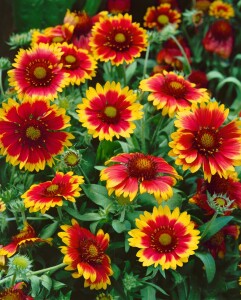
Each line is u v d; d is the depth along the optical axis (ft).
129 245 2.61
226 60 4.02
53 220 2.72
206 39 3.89
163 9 3.80
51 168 2.84
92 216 2.64
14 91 3.07
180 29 4.23
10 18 4.05
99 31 3.05
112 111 2.67
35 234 2.74
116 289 2.62
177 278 2.67
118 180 2.48
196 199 2.70
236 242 2.97
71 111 2.99
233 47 4.10
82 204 2.73
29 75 2.80
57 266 2.56
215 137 2.56
